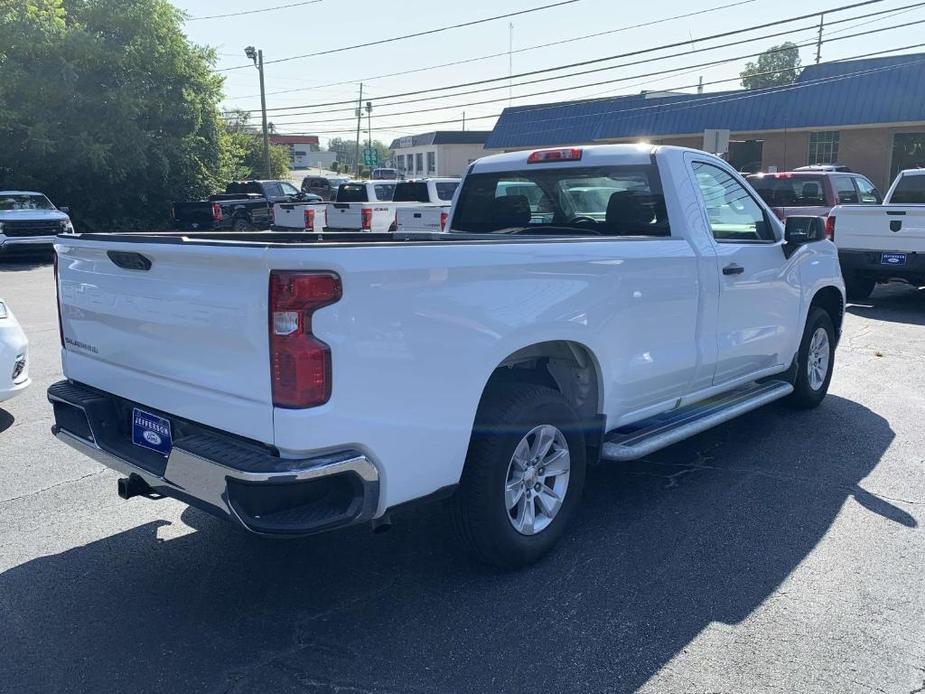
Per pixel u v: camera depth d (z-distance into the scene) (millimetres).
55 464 5629
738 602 3748
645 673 3211
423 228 17125
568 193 5574
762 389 6117
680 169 5109
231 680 3186
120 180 26781
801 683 3139
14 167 25453
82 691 3113
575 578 3988
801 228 5863
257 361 3092
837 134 32375
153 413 3697
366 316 3131
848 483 5227
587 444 4492
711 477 5355
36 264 19422
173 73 27703
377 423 3225
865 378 8000
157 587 3939
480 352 3566
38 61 24750
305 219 19438
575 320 4055
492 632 3512
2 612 3695
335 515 3180
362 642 3445
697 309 5004
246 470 3033
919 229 11414
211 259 3172
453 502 3852
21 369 6305
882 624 3555
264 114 44781
